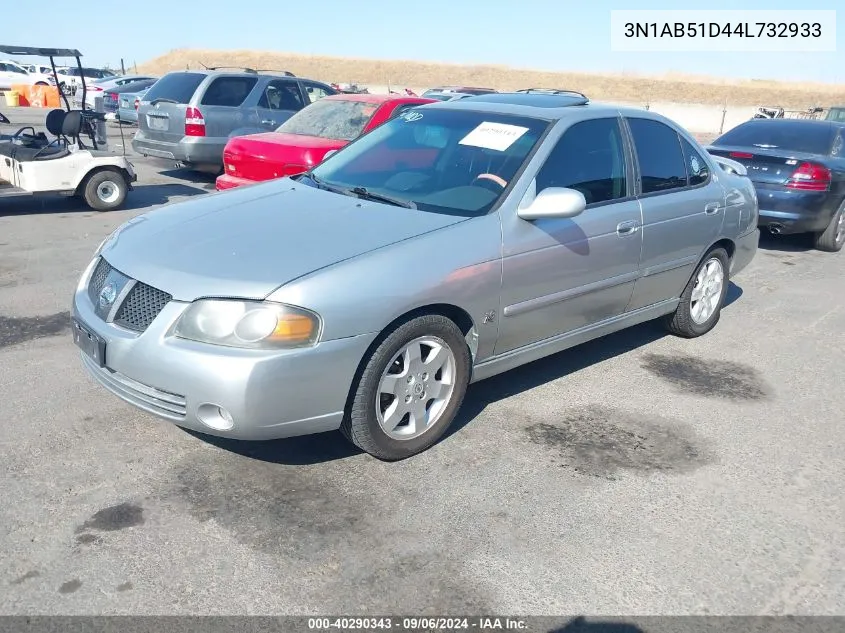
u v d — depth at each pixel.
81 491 3.33
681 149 5.25
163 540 3.03
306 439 3.88
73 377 4.51
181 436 3.84
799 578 3.01
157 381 3.19
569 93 5.58
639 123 4.91
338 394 3.31
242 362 3.07
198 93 11.11
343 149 4.99
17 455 3.60
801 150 9.02
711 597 2.88
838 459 3.99
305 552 2.99
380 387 3.46
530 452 3.88
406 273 3.42
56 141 9.53
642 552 3.12
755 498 3.57
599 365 5.16
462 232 3.71
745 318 6.40
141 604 2.68
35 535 3.02
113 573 2.83
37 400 4.18
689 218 5.13
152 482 3.43
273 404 3.14
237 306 3.12
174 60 81.19
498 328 3.94
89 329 3.44
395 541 3.09
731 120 36.59
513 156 4.18
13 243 7.75
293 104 12.09
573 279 4.29
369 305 3.28
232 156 8.88
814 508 3.51
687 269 5.35
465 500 3.41
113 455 3.64
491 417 4.25
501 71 74.94
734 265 5.96
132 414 4.06
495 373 4.14
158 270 3.32
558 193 3.84
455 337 3.71
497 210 3.89
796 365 5.35
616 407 4.48
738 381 5.01
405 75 73.56
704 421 4.37
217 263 3.30
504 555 3.04
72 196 10.52
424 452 3.81
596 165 4.50
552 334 4.37
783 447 4.09
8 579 2.77
